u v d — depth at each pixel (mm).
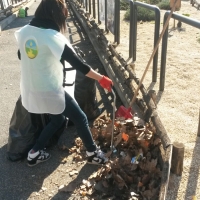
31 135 3459
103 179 3076
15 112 3525
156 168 2984
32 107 3027
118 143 3422
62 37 2688
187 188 2750
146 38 8039
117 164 3113
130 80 4457
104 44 6273
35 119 3424
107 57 5879
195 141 3412
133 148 3355
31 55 2783
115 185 3008
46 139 3322
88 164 3400
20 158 3502
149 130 3299
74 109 3070
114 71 5270
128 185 2996
